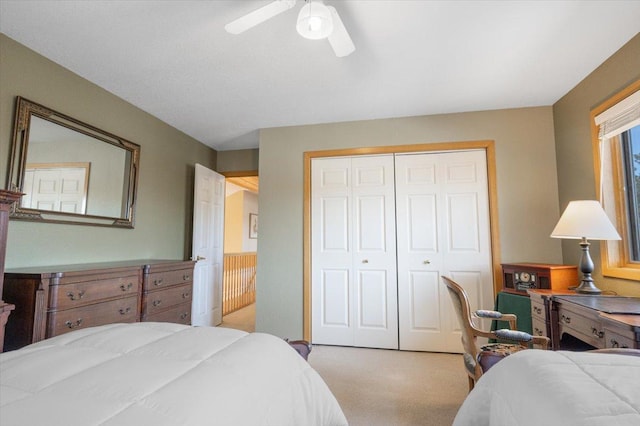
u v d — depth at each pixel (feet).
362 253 11.38
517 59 7.73
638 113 6.84
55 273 6.09
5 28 6.49
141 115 10.53
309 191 11.84
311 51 7.39
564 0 5.82
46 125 7.48
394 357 10.18
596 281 8.18
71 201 8.05
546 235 10.07
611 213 7.79
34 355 3.11
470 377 6.45
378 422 6.52
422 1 5.81
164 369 2.95
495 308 9.32
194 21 6.36
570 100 9.32
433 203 11.00
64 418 2.12
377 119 11.49
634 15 6.23
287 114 11.07
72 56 7.50
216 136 13.33
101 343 3.55
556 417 2.28
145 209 10.69
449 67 8.09
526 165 10.36
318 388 4.07
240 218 26.68
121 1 5.80
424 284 10.86
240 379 3.05
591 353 3.45
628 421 2.02
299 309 11.49
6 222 5.08
